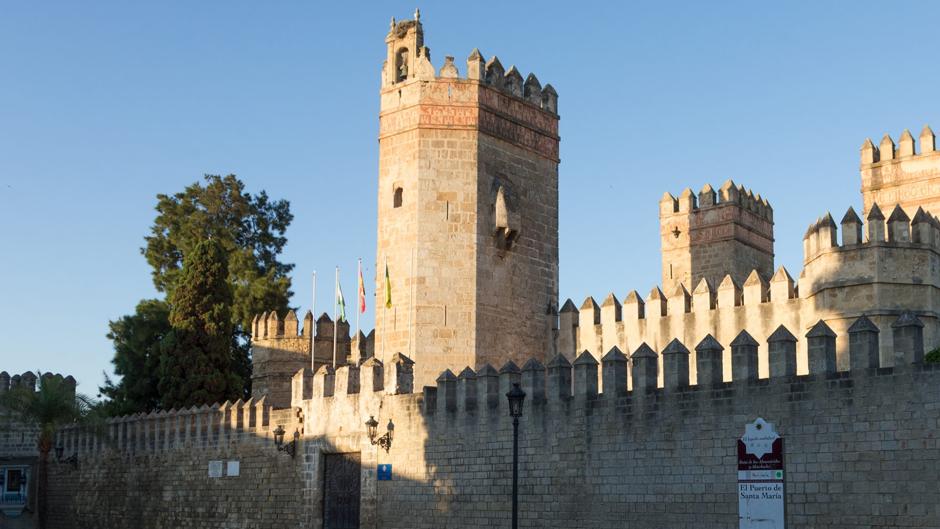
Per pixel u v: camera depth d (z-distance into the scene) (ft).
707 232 233.14
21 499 215.31
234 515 170.60
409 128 175.32
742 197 233.76
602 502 119.65
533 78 188.14
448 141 174.40
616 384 120.57
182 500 181.27
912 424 95.86
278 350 215.92
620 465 118.62
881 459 97.45
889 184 218.79
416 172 173.17
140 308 256.73
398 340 170.19
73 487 209.46
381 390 151.02
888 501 96.48
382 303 173.78
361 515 149.79
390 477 146.30
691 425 112.57
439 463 139.85
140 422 194.18
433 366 167.22
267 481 165.99
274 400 214.28
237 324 276.00
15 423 220.23
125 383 245.65
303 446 160.97
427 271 170.19
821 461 101.40
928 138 215.10
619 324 175.22
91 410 199.11
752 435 106.22
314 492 157.28
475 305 169.68
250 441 170.50
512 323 176.04
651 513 114.83
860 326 100.58
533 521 126.31
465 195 173.06
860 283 145.48
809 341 104.22
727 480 108.68
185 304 231.30
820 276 150.20
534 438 128.16
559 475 124.57
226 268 237.86
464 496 135.85
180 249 288.71
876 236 145.28
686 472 112.27
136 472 193.06
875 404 98.48
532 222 182.60
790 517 102.78
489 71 180.45
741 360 109.19
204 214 294.87
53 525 213.25
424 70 176.35
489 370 135.85
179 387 225.35
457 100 175.63
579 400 123.95
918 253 144.87
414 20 179.73
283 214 307.78
